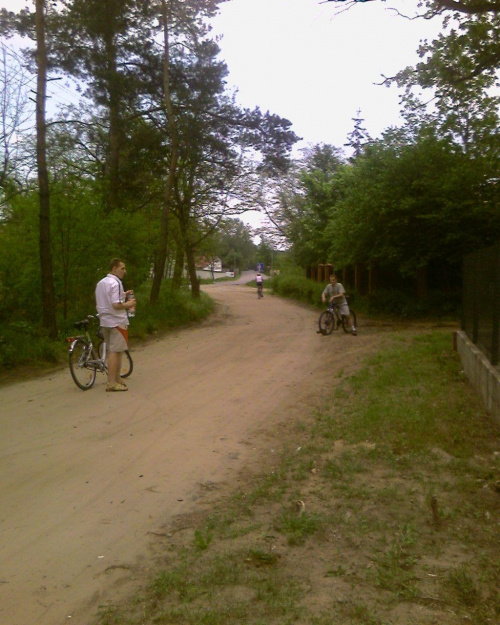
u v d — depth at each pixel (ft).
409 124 69.41
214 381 34.99
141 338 55.26
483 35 44.78
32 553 14.28
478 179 62.44
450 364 35.12
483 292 29.48
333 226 78.59
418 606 11.66
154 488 18.39
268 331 62.44
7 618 11.69
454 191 63.26
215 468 20.25
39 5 46.26
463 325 38.78
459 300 69.87
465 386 30.07
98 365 33.17
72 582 12.99
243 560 13.64
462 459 19.58
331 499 16.98
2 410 27.84
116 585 12.86
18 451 21.77
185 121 77.41
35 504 17.16
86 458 21.07
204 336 58.90
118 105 73.26
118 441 23.07
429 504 16.26
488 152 59.52
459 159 63.52
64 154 72.84
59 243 51.13
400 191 66.03
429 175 64.85
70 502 17.30
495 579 12.53
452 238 63.87
